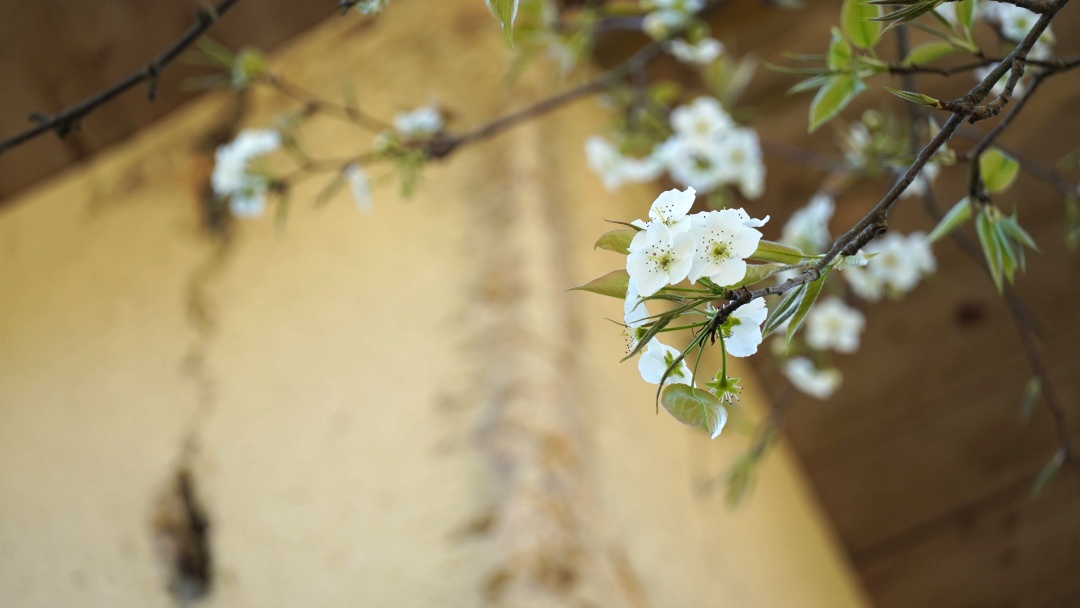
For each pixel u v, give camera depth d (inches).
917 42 87.6
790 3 67.4
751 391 100.7
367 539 50.3
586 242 72.7
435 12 92.4
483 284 62.6
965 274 97.7
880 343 102.6
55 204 92.4
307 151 84.3
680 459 72.2
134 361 71.2
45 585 56.9
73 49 91.7
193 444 62.3
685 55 71.2
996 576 104.1
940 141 33.4
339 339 64.7
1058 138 91.0
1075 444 100.4
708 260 32.5
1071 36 89.8
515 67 71.4
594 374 61.9
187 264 78.0
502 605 44.8
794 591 81.2
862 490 106.8
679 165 69.5
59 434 67.7
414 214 71.7
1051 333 97.7
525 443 50.4
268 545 53.7
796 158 73.8
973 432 102.7
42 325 78.7
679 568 58.7
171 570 55.1
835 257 33.0
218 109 92.9
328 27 96.6
